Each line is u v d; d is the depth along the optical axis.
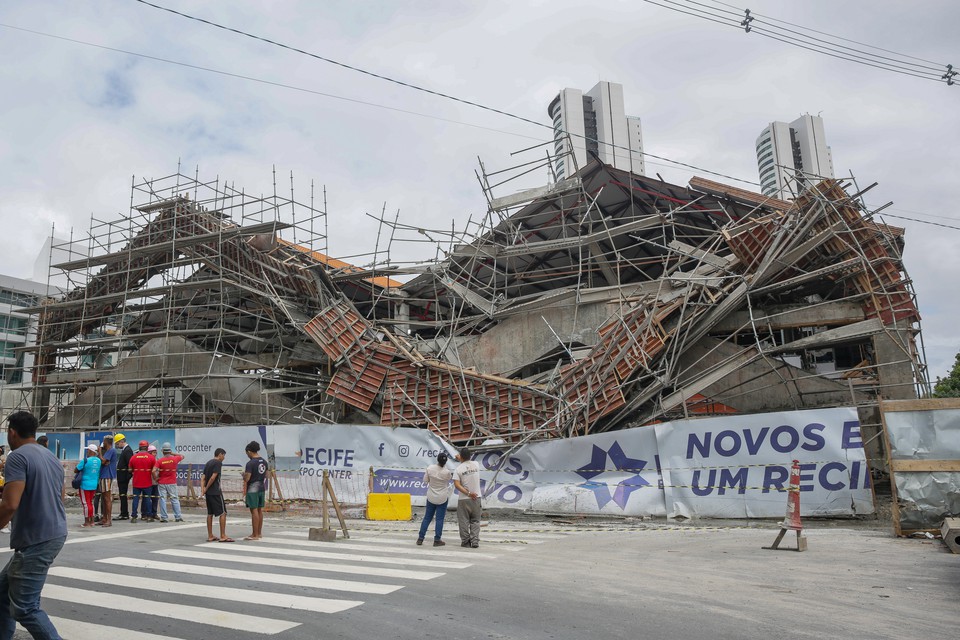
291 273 21.92
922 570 7.77
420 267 20.92
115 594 6.90
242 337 25.17
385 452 16.06
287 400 22.67
